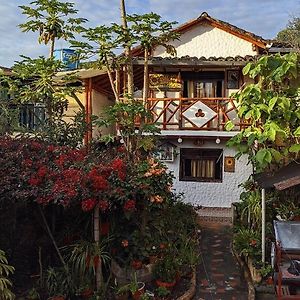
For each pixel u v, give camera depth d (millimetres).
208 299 7199
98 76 13141
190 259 8094
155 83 14164
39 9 12250
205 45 14953
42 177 6996
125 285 6910
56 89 11875
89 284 6980
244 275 8016
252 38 14398
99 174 6922
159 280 7273
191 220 10531
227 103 13562
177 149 14023
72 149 8398
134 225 7750
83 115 10156
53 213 7898
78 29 9141
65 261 7461
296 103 8359
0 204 7520
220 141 13562
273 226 8398
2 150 7734
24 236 8234
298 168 7648
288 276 6723
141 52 13617
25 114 11828
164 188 7480
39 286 7219
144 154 8852
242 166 13805
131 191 6832
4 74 12250
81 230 7836
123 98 11453
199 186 14070
